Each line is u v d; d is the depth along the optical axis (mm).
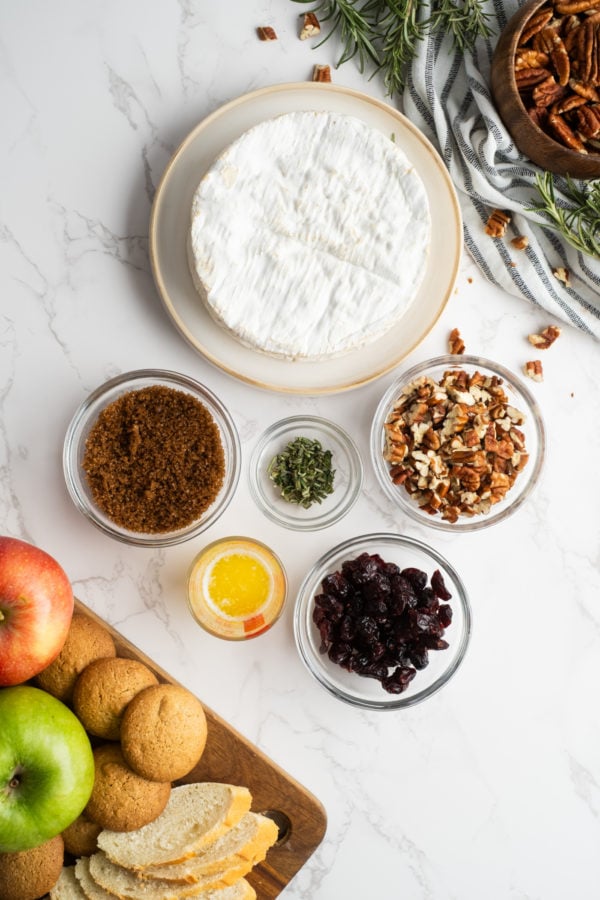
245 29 1761
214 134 1684
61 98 1741
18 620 1397
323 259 1649
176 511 1702
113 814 1514
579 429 1861
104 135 1753
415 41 1698
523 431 1821
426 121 1769
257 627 1709
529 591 1854
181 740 1509
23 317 1756
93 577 1756
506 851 1849
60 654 1550
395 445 1731
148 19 1743
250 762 1681
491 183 1752
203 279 1620
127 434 1707
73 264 1759
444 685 1771
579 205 1762
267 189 1630
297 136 1630
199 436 1716
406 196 1644
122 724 1514
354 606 1690
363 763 1812
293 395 1742
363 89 1789
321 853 1812
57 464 1757
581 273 1786
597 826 1865
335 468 1828
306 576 1733
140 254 1766
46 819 1382
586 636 1863
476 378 1783
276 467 1790
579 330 1853
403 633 1652
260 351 1676
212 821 1571
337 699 1768
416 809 1825
